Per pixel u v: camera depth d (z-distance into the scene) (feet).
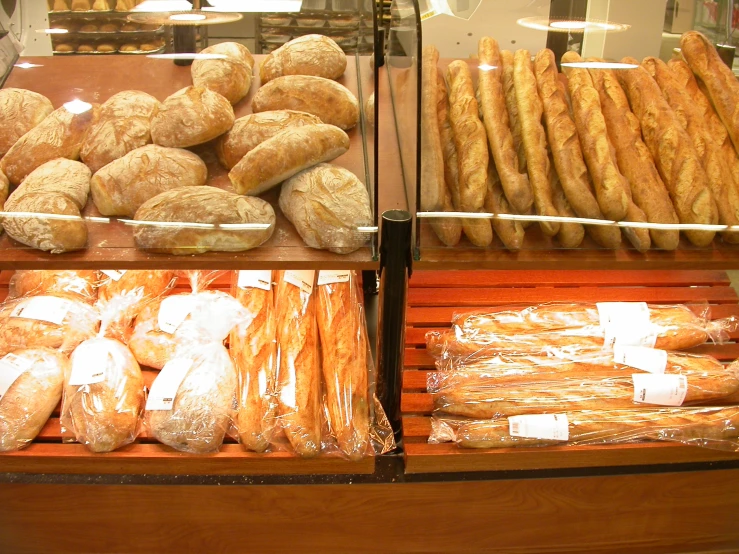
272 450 5.08
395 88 6.02
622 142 5.23
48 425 5.24
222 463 5.06
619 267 4.75
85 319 5.89
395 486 5.18
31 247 4.49
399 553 5.69
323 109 5.44
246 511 5.30
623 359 5.70
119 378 5.31
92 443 4.98
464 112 5.15
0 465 5.04
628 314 6.03
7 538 5.44
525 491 5.31
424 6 5.98
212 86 5.49
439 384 5.69
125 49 5.95
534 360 5.81
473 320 6.12
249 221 4.47
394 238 4.42
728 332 6.26
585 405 5.40
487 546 5.70
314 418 5.11
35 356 5.49
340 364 5.39
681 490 5.45
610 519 5.61
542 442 5.21
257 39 6.20
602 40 6.04
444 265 4.63
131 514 5.31
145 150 4.94
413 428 5.36
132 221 4.47
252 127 5.09
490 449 5.18
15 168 5.09
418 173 4.51
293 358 5.34
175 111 5.02
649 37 6.06
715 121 5.59
